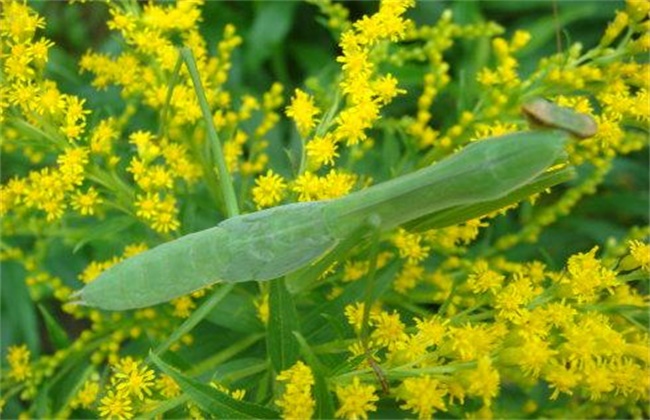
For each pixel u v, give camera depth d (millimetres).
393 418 187
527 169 149
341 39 180
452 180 153
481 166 151
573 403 196
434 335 167
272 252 165
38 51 180
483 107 197
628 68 190
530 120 148
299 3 293
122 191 188
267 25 282
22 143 187
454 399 186
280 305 171
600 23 285
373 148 247
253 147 209
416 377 167
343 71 183
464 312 173
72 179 183
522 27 292
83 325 281
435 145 196
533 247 239
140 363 178
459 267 202
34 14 182
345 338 181
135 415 170
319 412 161
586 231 252
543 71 194
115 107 225
